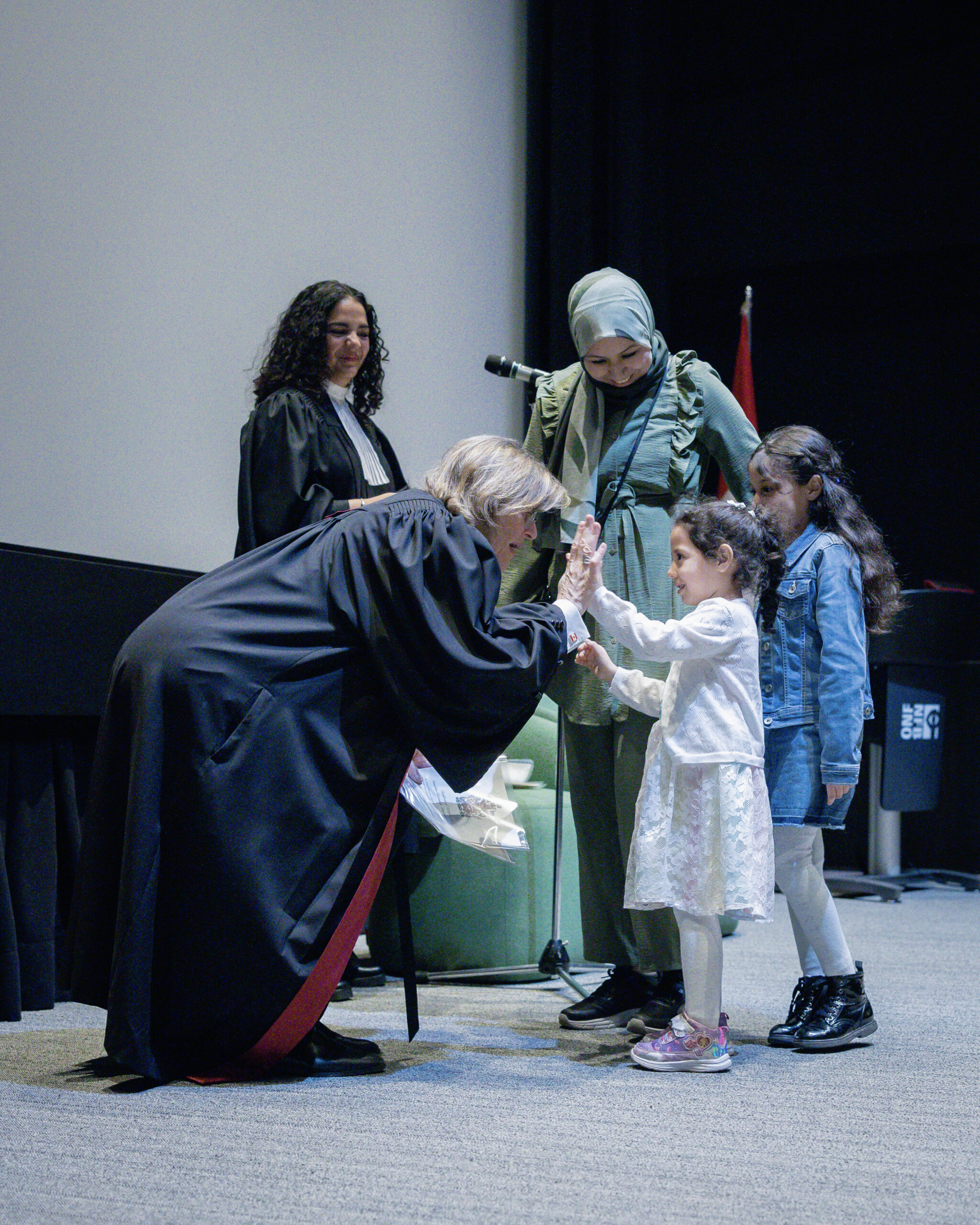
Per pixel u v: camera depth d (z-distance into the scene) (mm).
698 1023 2168
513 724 2109
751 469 2568
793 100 6215
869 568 2533
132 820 1962
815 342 6273
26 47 3279
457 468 2240
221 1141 1705
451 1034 2490
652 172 5836
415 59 4914
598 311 2539
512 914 3191
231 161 3984
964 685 5816
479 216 5309
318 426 3039
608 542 2586
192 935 1966
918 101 5965
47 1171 1575
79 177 3430
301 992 1977
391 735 2090
